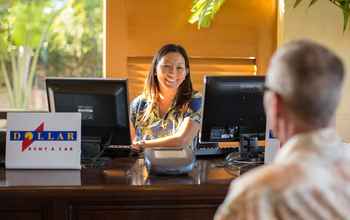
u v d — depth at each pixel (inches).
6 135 84.2
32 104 139.4
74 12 139.9
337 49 133.5
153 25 135.6
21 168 83.0
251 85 88.4
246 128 91.4
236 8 137.2
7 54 138.3
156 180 75.5
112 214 73.0
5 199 71.6
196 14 129.7
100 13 139.3
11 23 137.9
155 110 106.4
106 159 93.4
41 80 139.5
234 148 100.3
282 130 42.6
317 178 39.3
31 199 71.8
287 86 40.6
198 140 97.7
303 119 40.9
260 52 139.1
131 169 84.4
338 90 40.7
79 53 140.4
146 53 136.0
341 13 132.4
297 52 41.3
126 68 136.3
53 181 74.2
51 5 139.3
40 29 139.1
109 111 88.5
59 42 139.9
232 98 88.3
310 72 40.1
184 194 72.4
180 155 80.7
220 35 137.5
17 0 137.9
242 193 40.3
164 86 104.4
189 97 104.7
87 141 91.0
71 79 88.7
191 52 137.2
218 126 90.1
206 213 74.0
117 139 91.3
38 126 83.7
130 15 135.0
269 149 83.6
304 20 132.6
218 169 84.9
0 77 138.3
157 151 81.7
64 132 83.8
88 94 88.0
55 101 88.8
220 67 138.7
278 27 137.1
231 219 40.6
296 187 38.9
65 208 72.2
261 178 40.4
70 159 83.4
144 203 73.0
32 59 139.1
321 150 40.5
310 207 38.8
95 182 73.7
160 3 135.2
